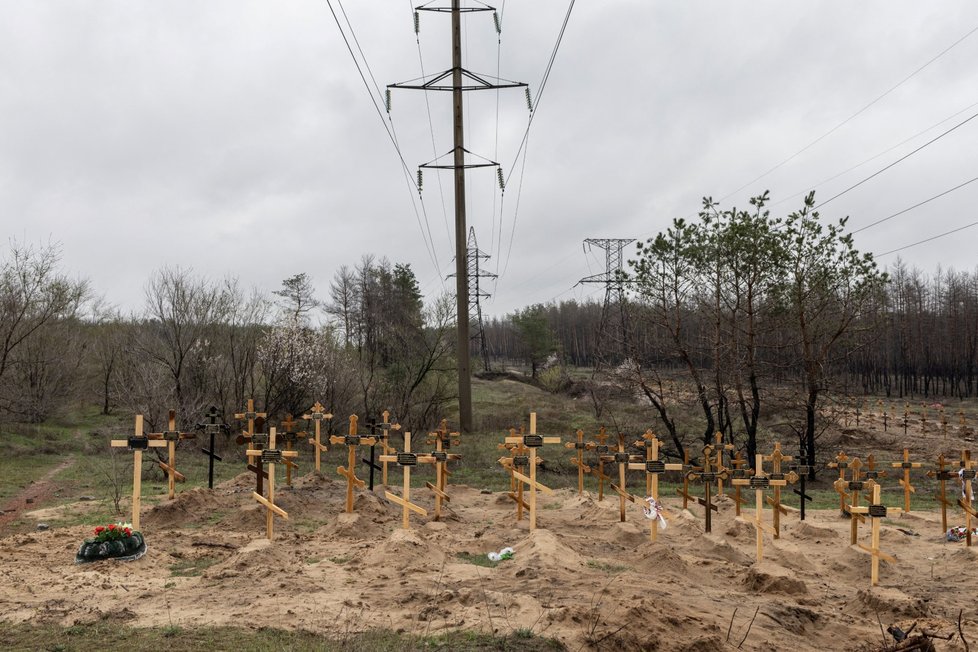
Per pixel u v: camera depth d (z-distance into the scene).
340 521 13.88
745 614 8.88
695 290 26.47
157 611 8.28
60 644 7.12
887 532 15.15
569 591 8.93
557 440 13.34
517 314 66.50
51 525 14.22
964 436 37.12
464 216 30.39
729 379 28.00
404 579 9.60
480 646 7.00
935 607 10.28
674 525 15.41
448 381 35.25
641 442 13.63
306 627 7.66
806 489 24.12
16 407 34.72
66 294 36.97
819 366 26.86
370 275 50.03
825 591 11.05
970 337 66.62
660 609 8.09
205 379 32.25
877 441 35.06
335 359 33.62
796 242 25.11
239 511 14.43
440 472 15.64
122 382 32.19
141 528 14.08
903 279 67.00
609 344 42.09
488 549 12.30
